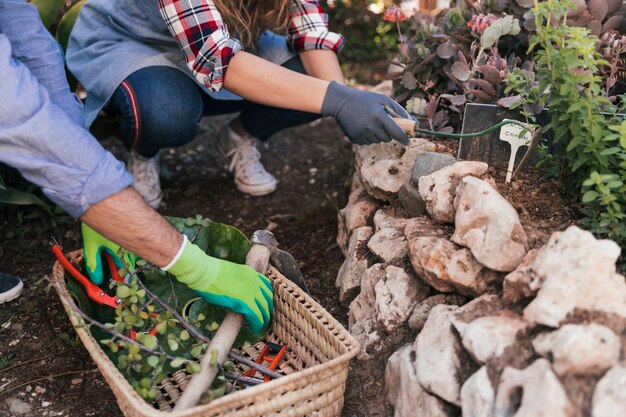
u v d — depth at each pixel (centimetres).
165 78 200
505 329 123
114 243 150
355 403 150
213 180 252
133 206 130
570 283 119
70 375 166
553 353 113
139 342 143
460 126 193
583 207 153
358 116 160
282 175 255
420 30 207
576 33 139
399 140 162
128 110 201
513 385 116
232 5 171
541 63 148
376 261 172
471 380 121
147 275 169
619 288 119
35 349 175
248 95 166
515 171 165
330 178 251
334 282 193
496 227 138
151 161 225
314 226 221
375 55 384
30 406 157
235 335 147
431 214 159
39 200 203
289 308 159
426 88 198
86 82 205
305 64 205
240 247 168
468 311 134
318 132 292
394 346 152
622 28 189
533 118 161
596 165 146
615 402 106
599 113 146
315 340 150
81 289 163
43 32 159
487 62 182
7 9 152
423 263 146
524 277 128
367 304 165
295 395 130
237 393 122
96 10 208
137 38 203
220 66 162
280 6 176
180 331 161
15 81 123
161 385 151
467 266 141
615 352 112
